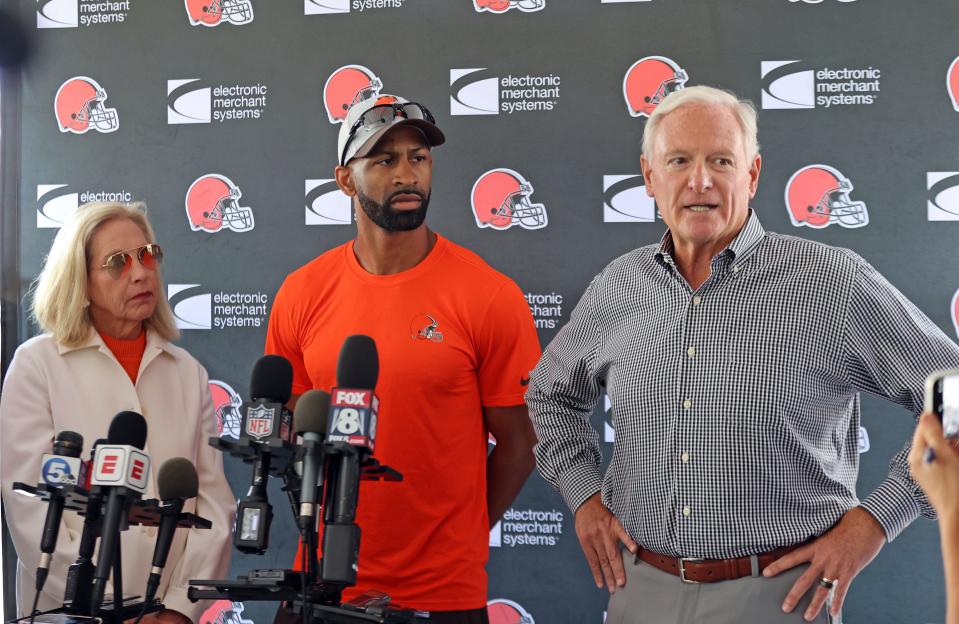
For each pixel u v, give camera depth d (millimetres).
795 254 2340
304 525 1674
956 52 3268
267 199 3543
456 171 3459
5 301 3576
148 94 3594
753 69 3346
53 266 2650
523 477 2869
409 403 2607
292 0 3543
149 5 3600
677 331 2354
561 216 3422
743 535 2223
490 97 3451
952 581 1170
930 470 1208
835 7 3314
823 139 3314
